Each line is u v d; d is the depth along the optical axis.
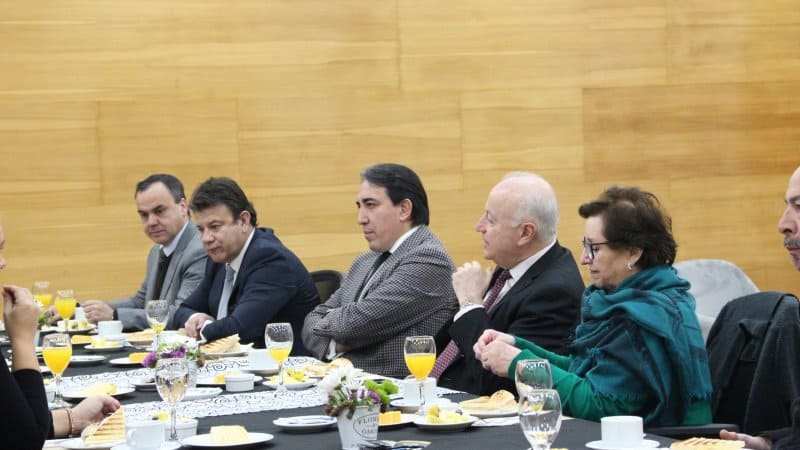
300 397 3.33
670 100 8.54
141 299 6.64
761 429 3.17
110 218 7.57
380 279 4.57
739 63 8.69
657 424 3.07
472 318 3.88
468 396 3.29
